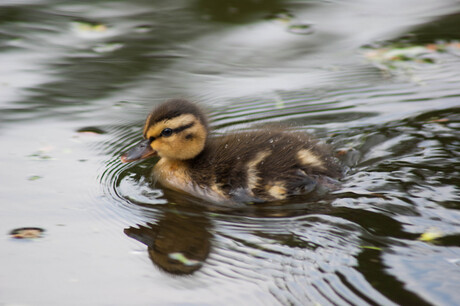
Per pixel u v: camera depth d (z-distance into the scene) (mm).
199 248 8891
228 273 8258
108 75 16125
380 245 8523
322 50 17500
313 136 12109
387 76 15648
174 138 11203
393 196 9867
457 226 8883
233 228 9391
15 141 12695
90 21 19875
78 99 14766
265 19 19891
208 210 10078
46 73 16266
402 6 20781
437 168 10836
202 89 15156
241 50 17625
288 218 9562
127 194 10742
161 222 9727
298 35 18594
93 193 10727
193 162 11359
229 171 10805
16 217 9867
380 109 13734
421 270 7895
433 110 13492
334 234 8938
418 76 15539
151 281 8172
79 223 9719
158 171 11570
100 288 8047
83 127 13430
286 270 8203
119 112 14133
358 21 19531
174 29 19188
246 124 13172
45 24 19625
